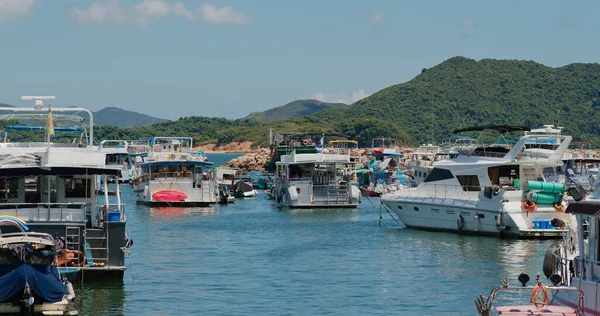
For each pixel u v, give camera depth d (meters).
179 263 42.69
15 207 32.59
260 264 42.50
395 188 84.50
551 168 55.31
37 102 39.31
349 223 63.38
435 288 35.41
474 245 47.91
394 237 53.16
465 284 36.06
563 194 48.62
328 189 77.31
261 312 30.94
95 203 35.25
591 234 22.97
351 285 36.44
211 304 32.25
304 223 63.59
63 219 32.19
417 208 56.97
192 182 78.88
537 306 22.00
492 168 52.09
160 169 79.44
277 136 104.69
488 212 50.41
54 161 34.44
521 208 48.84
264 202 89.06
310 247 49.19
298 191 77.12
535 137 53.28
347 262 43.03
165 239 53.22
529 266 40.28
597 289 21.78
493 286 35.44
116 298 32.72
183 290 34.97
